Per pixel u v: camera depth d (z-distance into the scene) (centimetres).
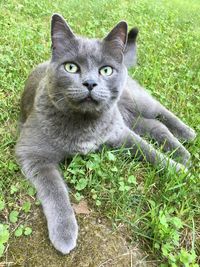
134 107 42
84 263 26
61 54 30
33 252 26
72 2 72
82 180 30
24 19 58
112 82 31
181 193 31
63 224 27
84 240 27
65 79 29
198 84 50
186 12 94
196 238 29
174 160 35
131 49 45
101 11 71
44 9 64
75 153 32
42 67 38
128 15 74
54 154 31
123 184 30
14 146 33
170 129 41
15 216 28
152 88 47
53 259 26
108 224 28
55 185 29
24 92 37
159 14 82
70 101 29
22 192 30
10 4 61
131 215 29
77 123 31
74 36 30
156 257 27
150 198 31
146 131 39
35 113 32
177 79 50
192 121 42
